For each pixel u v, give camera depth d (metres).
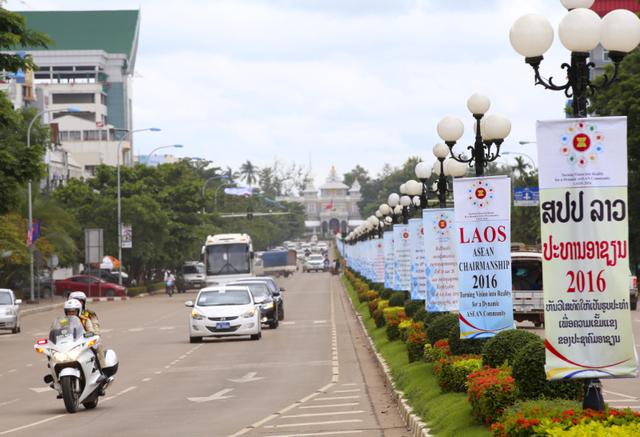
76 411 24.02
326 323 56.09
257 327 45.22
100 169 108.12
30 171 46.94
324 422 21.09
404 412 20.89
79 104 191.50
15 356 41.19
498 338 18.25
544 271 13.14
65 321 24.41
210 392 27.53
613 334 12.98
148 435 20.05
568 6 14.20
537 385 15.05
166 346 43.72
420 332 27.73
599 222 13.06
